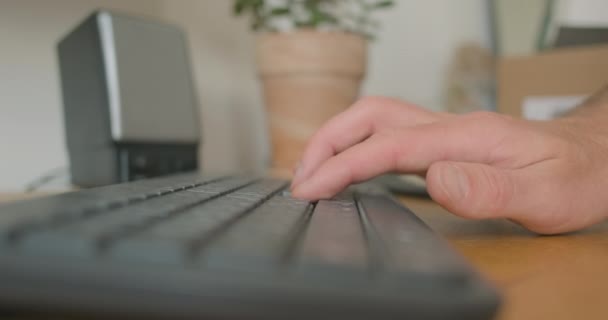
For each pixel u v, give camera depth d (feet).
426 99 2.73
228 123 2.78
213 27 2.69
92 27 1.68
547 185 1.06
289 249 0.59
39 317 0.53
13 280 0.52
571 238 1.09
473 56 2.67
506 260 0.94
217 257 0.53
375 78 2.79
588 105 1.41
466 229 1.16
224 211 0.89
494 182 1.03
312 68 2.05
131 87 1.70
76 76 1.83
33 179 2.06
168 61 1.81
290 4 2.26
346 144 1.35
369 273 0.51
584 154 1.11
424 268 0.53
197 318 0.51
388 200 1.25
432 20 2.70
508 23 2.70
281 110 2.12
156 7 2.60
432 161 1.15
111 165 1.69
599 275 0.85
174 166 1.83
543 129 1.16
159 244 0.53
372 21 2.53
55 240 0.53
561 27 2.40
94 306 0.52
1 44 1.97
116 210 0.77
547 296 0.72
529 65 2.11
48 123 2.11
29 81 2.05
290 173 2.05
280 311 0.50
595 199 1.09
